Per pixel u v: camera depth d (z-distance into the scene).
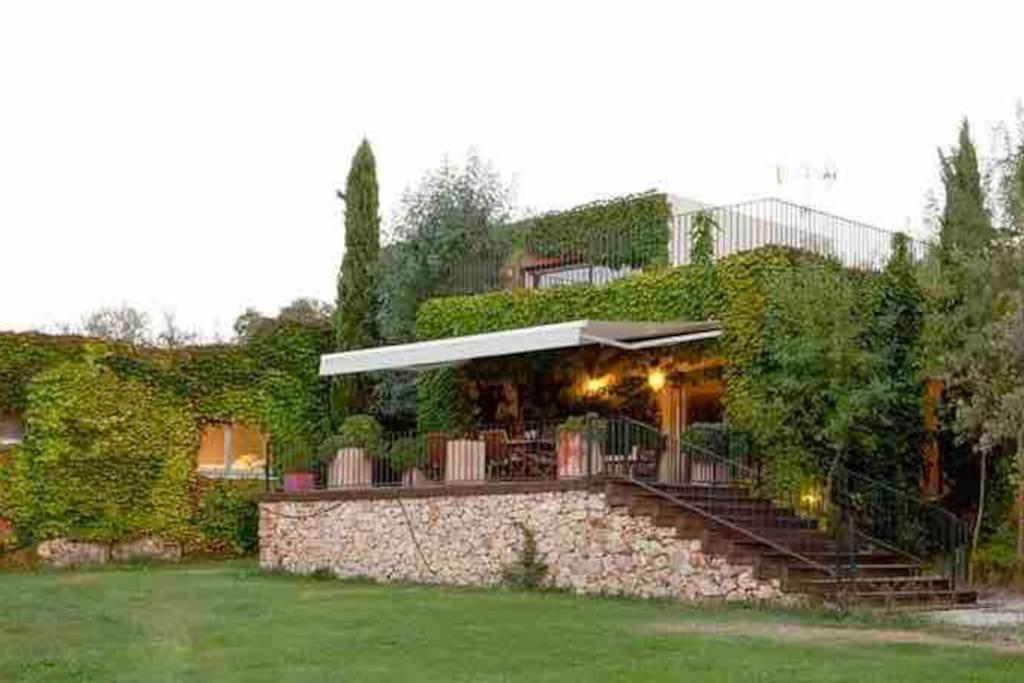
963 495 26.11
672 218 28.92
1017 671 12.50
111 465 30.86
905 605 18.89
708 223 25.91
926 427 25.12
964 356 20.78
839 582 18.69
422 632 15.74
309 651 14.23
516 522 22.41
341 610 18.41
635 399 26.69
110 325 61.06
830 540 21.33
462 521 23.45
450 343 25.16
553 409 28.14
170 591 22.00
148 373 31.70
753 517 21.64
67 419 30.36
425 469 25.48
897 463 24.42
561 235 31.06
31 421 30.02
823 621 16.88
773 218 27.27
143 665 13.27
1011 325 19.02
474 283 32.31
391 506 24.94
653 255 28.94
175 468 31.80
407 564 24.45
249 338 33.53
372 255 33.88
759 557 19.03
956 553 21.91
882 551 21.59
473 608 18.47
